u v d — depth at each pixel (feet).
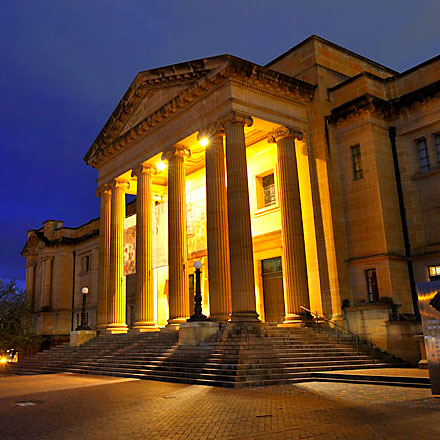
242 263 81.00
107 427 37.29
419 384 54.24
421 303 47.47
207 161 91.20
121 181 120.88
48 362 104.42
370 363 73.72
